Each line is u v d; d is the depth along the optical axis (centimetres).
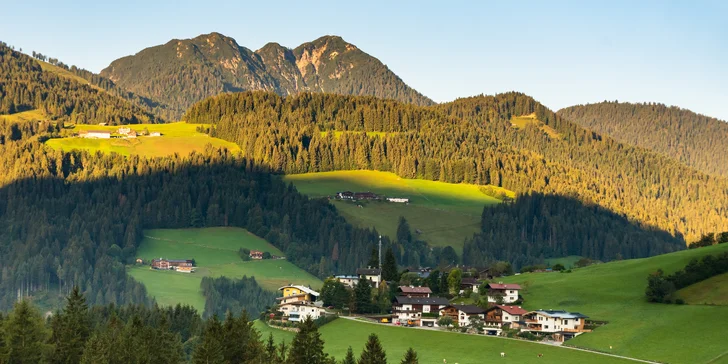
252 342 16512
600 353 18875
